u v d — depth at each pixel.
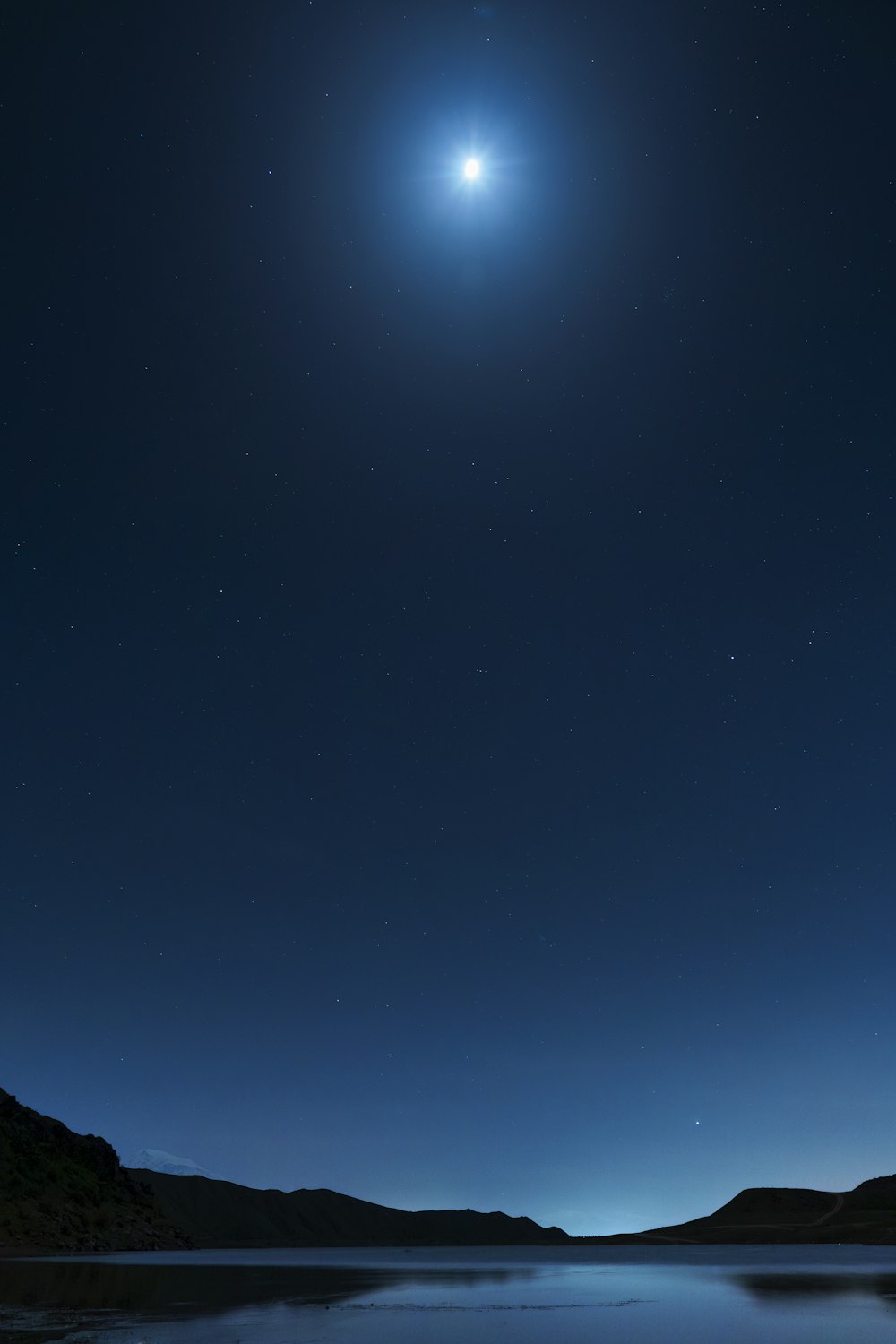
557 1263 69.81
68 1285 33.41
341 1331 20.22
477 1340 19.09
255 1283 38.31
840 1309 26.39
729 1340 19.03
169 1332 19.11
